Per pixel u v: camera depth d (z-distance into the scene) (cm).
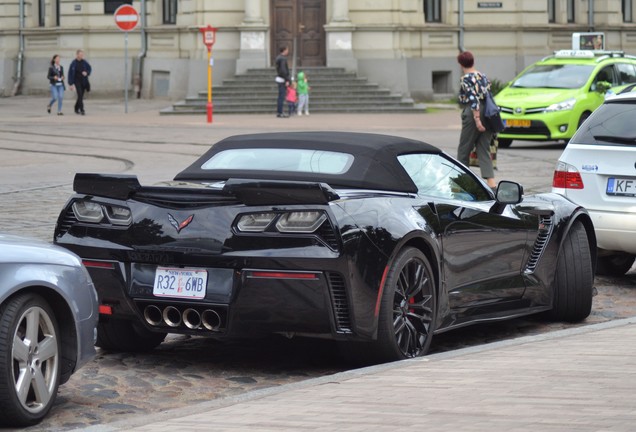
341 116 6738
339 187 1517
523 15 7900
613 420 1053
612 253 2239
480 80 3359
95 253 1480
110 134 5506
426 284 1518
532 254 1789
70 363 1297
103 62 8131
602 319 1900
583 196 2102
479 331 1800
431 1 7838
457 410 1125
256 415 1152
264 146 1627
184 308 1438
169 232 1444
